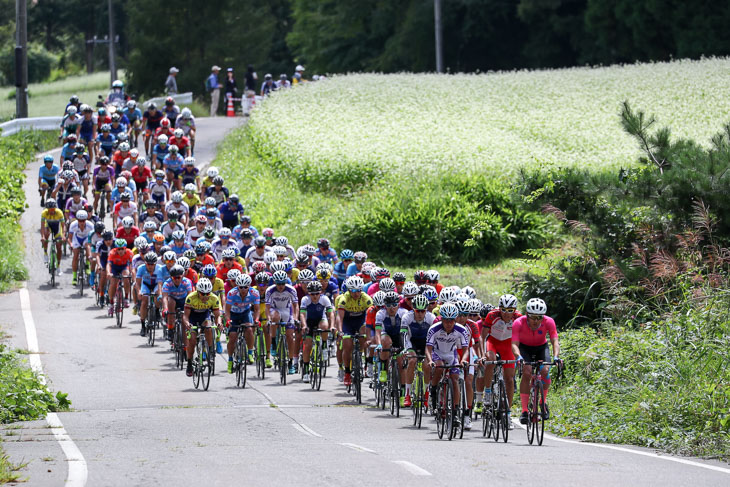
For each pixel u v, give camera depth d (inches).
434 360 1749.5
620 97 5733.3
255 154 5497.1
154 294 2822.3
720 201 2388.0
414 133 5265.8
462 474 1259.8
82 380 2352.4
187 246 3041.3
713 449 1574.8
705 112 5118.1
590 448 1614.2
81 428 1734.7
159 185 3848.4
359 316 2237.9
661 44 7746.1
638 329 2401.6
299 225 4200.3
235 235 3363.7
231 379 2429.9
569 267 2652.6
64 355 2640.3
